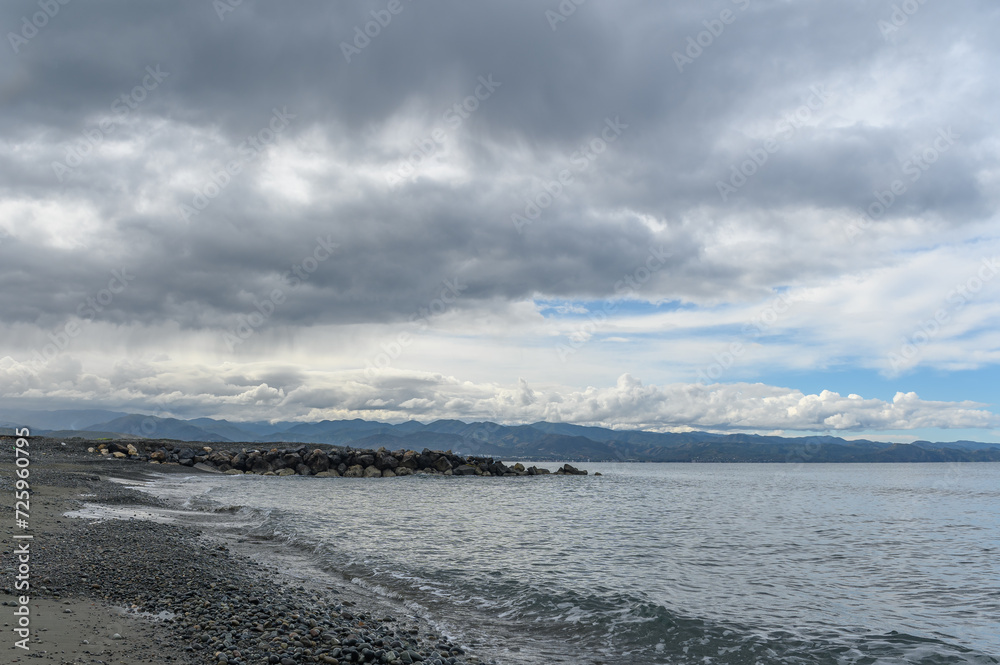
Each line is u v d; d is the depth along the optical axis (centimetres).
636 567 2056
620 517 3806
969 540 2988
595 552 2355
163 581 1274
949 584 1919
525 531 2930
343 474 7831
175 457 7312
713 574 1992
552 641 1208
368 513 3419
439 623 1286
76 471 4525
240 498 4031
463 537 2603
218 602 1147
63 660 771
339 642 973
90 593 1138
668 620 1339
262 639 948
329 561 1889
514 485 7162
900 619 1469
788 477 12538
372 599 1451
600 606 1455
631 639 1227
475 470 9012
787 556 2417
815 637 1279
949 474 14788
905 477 12719
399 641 1034
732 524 3566
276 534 2394
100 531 1856
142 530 1997
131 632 934
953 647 1225
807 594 1727
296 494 4644
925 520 4006
